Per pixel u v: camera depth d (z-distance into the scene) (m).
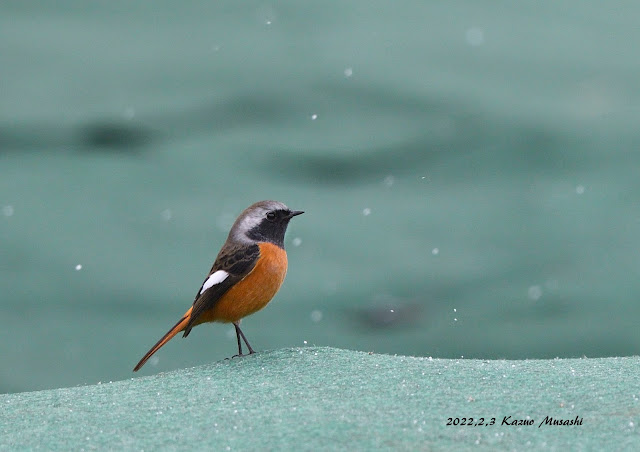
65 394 6.10
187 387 6.15
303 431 4.69
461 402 5.21
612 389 5.36
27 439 4.91
